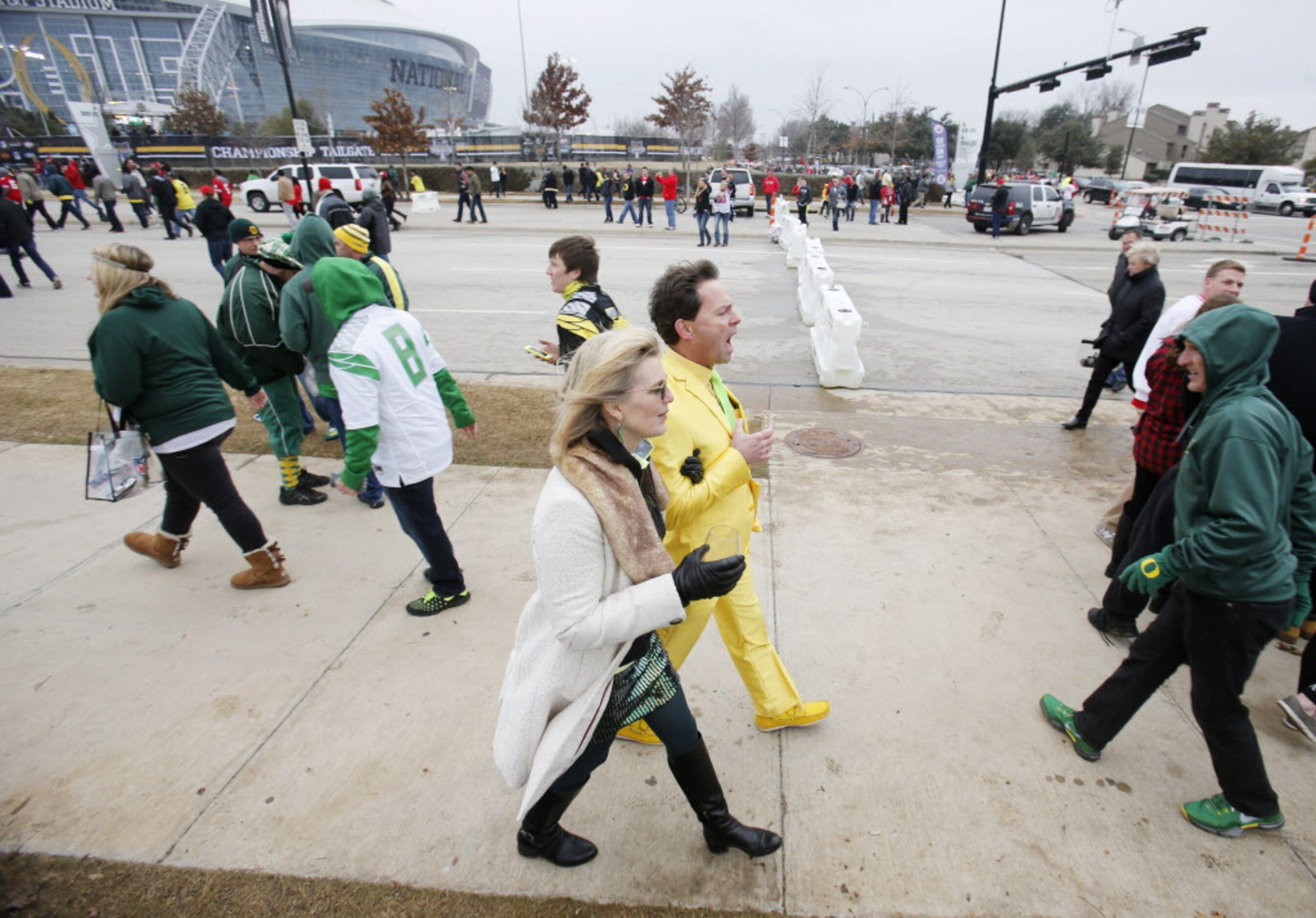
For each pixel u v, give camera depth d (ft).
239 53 327.26
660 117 135.74
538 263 47.83
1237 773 7.72
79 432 18.92
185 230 65.31
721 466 7.20
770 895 7.34
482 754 9.02
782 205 63.10
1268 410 6.89
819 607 12.09
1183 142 276.62
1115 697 8.64
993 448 19.16
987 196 80.28
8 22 339.57
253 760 8.87
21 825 7.94
